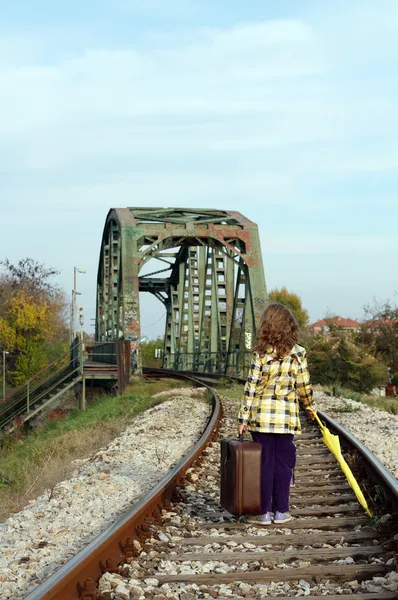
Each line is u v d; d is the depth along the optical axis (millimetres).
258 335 5973
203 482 8328
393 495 6352
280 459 6070
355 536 5633
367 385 33375
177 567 4922
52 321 67875
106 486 8062
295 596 4293
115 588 4336
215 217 39156
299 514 6621
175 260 54625
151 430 13859
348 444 10359
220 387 27047
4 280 78000
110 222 42469
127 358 28125
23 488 10055
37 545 5672
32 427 26172
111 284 41500
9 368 63500
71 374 27531
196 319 47781
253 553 5203
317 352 34594
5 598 4391
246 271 36844
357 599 4164
